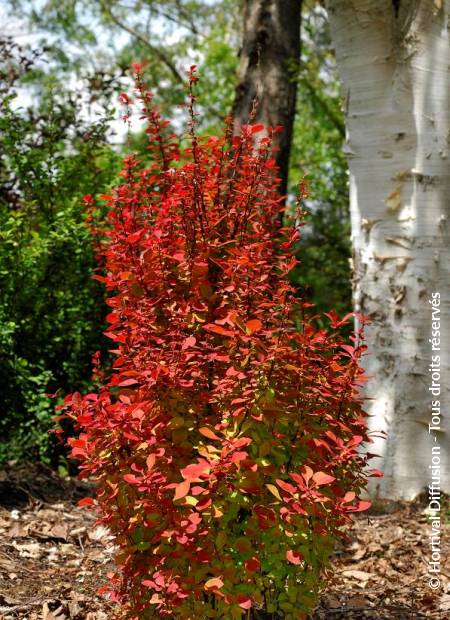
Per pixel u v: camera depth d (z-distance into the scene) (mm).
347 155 5844
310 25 14977
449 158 5488
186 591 2453
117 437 2617
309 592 2775
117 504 2600
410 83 5523
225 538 2482
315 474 2439
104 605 3402
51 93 6496
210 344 2814
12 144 5879
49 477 5449
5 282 5473
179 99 16578
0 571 3662
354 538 4621
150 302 2816
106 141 6410
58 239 5477
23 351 5668
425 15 5441
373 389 5688
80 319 5914
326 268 12445
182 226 2930
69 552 4109
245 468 2473
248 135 3150
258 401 2574
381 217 5656
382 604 3625
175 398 2637
